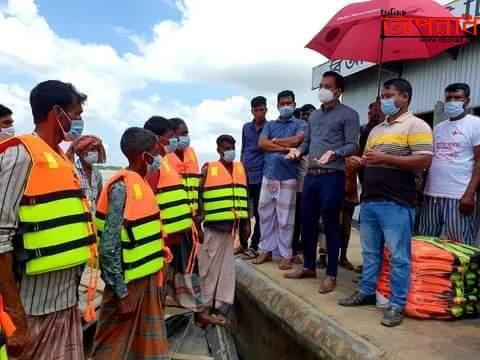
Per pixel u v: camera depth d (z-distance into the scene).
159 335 2.89
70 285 2.05
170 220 3.57
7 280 1.72
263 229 5.06
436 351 2.60
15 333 1.73
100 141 3.71
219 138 4.55
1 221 1.72
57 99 2.00
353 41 4.50
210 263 4.50
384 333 2.89
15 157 1.80
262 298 4.08
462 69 7.07
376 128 3.39
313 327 3.13
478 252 3.33
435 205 3.73
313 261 4.36
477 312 3.27
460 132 3.53
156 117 3.81
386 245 3.28
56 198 1.92
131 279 2.57
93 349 2.76
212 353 4.10
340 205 3.85
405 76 8.50
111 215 2.52
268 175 4.78
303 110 5.77
